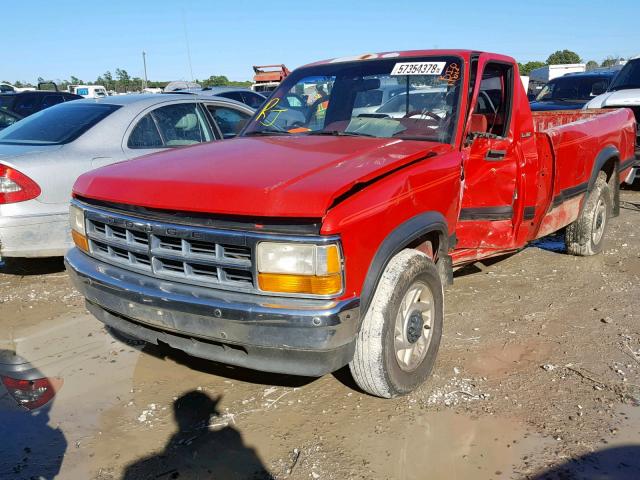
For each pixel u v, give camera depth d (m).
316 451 2.96
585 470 2.76
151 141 5.94
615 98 9.67
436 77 4.07
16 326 4.54
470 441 2.99
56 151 5.25
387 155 3.32
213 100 6.70
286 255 2.67
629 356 3.85
